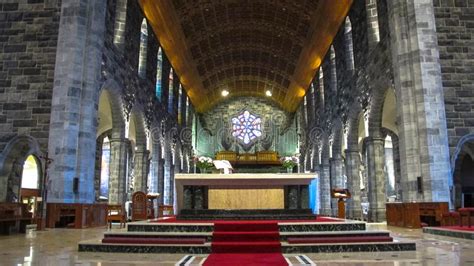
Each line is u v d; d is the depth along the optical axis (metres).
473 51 16.94
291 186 13.74
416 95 16.17
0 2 18.41
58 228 16.14
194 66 39.12
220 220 12.52
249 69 43.72
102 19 18.64
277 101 49.62
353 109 25.02
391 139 30.03
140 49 27.11
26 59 17.88
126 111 22.95
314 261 7.59
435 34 16.47
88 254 8.59
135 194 16.47
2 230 13.39
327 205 32.78
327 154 33.28
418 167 15.89
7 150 17.09
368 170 21.88
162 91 31.97
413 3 16.69
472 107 16.47
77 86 17.16
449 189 15.32
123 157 22.41
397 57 16.92
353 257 8.12
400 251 8.93
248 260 7.78
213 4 30.05
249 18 33.22
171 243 9.23
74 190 16.45
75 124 16.89
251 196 13.71
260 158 43.44
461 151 18.66
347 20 26.67
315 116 37.19
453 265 6.88
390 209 18.00
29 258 7.89
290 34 33.88
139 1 25.58
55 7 18.30
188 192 13.62
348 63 26.42
